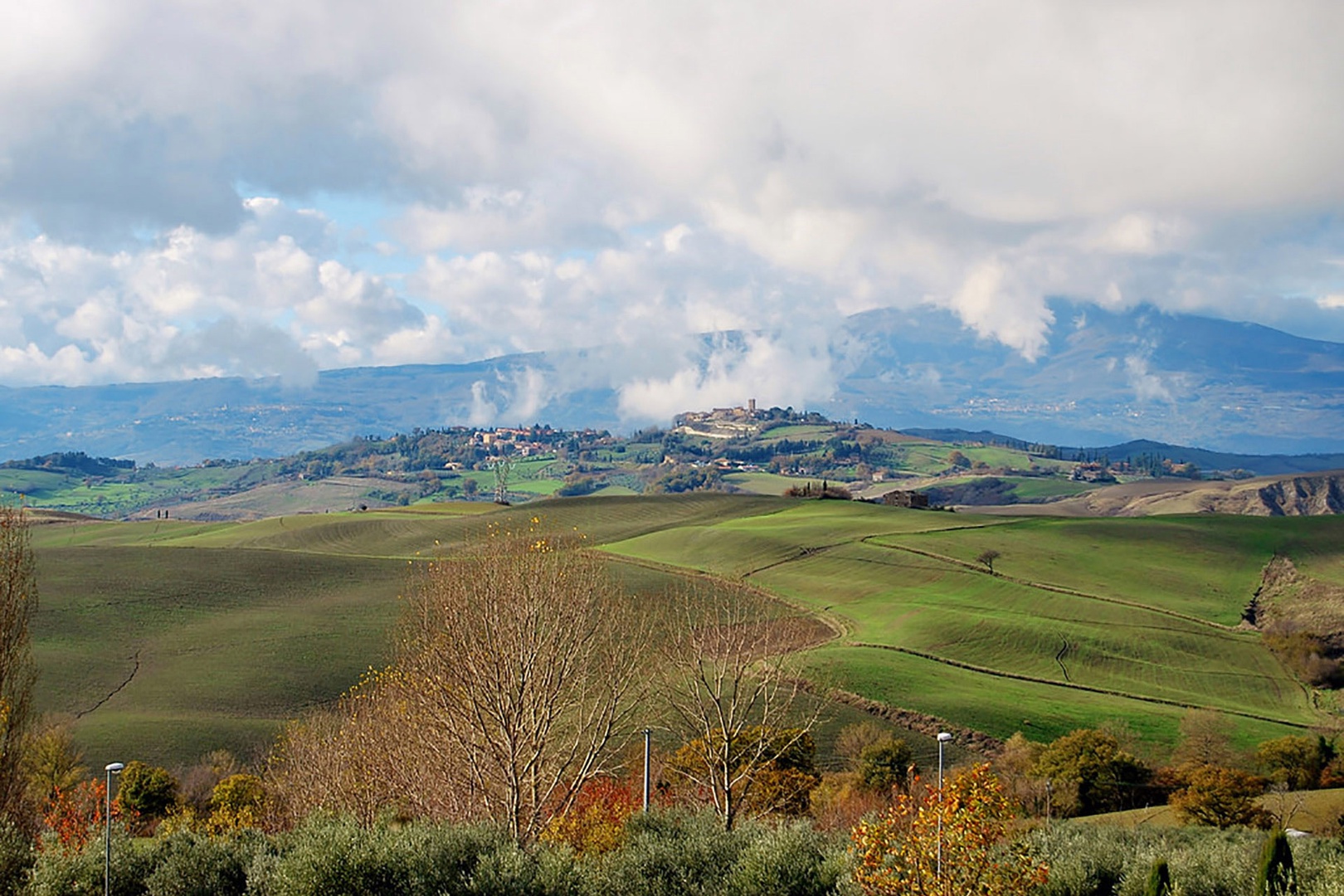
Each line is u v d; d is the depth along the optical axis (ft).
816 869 121.70
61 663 310.86
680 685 193.57
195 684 301.02
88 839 139.33
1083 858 129.90
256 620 364.79
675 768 189.16
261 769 245.24
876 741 256.11
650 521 629.51
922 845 96.12
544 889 118.11
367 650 333.42
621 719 169.99
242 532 620.49
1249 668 367.04
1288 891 101.96
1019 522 596.70
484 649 144.25
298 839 128.98
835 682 298.76
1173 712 310.45
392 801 165.07
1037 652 365.40
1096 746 250.98
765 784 205.77
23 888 118.42
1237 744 280.72
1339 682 354.13
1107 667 356.59
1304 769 257.96
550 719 147.84
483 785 148.87
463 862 121.29
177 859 123.24
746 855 125.08
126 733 260.01
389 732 167.43
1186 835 169.78
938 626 383.45
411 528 606.96
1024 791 242.17
